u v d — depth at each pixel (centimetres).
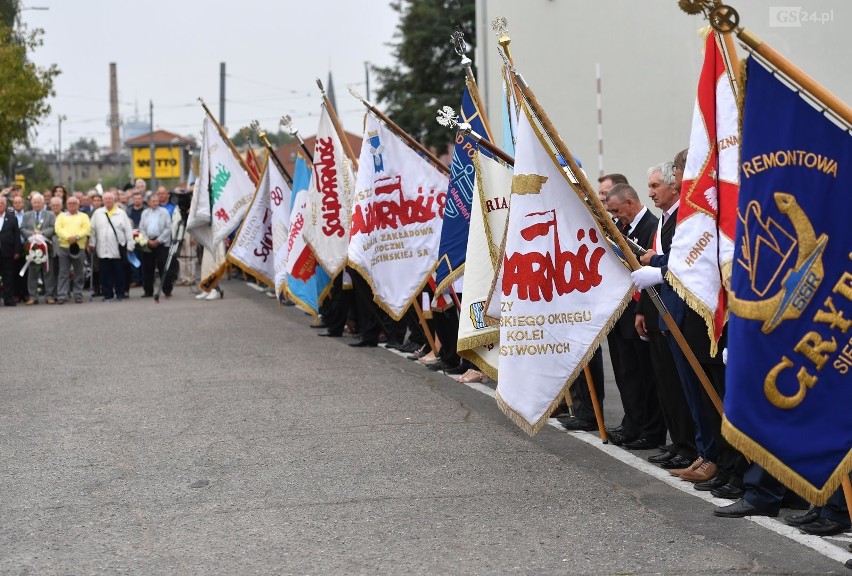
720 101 617
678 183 677
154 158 5094
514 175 681
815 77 1073
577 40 1479
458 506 617
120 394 985
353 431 812
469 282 819
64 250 1978
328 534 570
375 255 1073
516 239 678
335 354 1209
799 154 481
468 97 934
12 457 755
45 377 1091
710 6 479
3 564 536
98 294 2206
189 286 2230
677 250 619
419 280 1064
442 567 514
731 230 606
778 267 482
